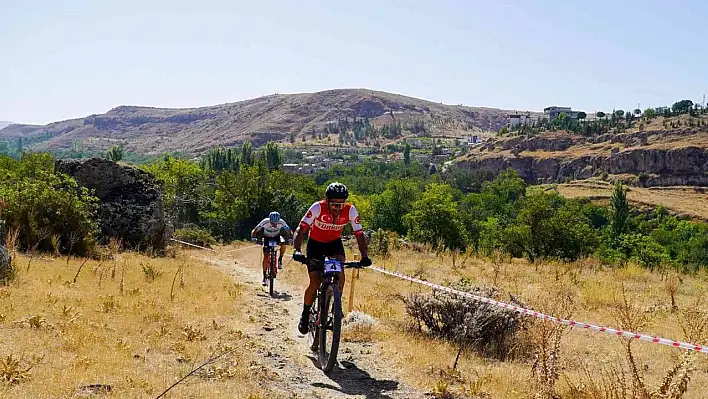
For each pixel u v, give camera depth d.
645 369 7.38
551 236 29.02
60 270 11.22
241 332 7.63
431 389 5.98
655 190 168.12
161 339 6.81
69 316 7.25
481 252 24.27
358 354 7.12
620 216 94.06
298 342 7.62
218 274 14.59
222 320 8.33
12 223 14.43
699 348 5.43
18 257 12.27
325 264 6.35
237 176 55.91
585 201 147.38
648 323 9.81
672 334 9.05
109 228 18.59
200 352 6.42
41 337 6.27
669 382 5.51
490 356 7.78
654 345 8.47
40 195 15.27
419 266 16.92
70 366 5.39
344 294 11.91
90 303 8.22
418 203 43.78
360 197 73.44
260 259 24.03
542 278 15.35
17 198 14.95
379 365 6.74
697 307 10.59
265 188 54.97
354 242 25.00
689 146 172.88
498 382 6.36
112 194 19.22
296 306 10.68
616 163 186.75
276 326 8.48
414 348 7.47
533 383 6.26
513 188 107.75
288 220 54.97
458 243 42.06
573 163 198.88
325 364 6.35
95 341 6.34
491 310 8.24
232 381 5.56
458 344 8.08
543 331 6.56
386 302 11.02
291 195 56.28
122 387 4.99
